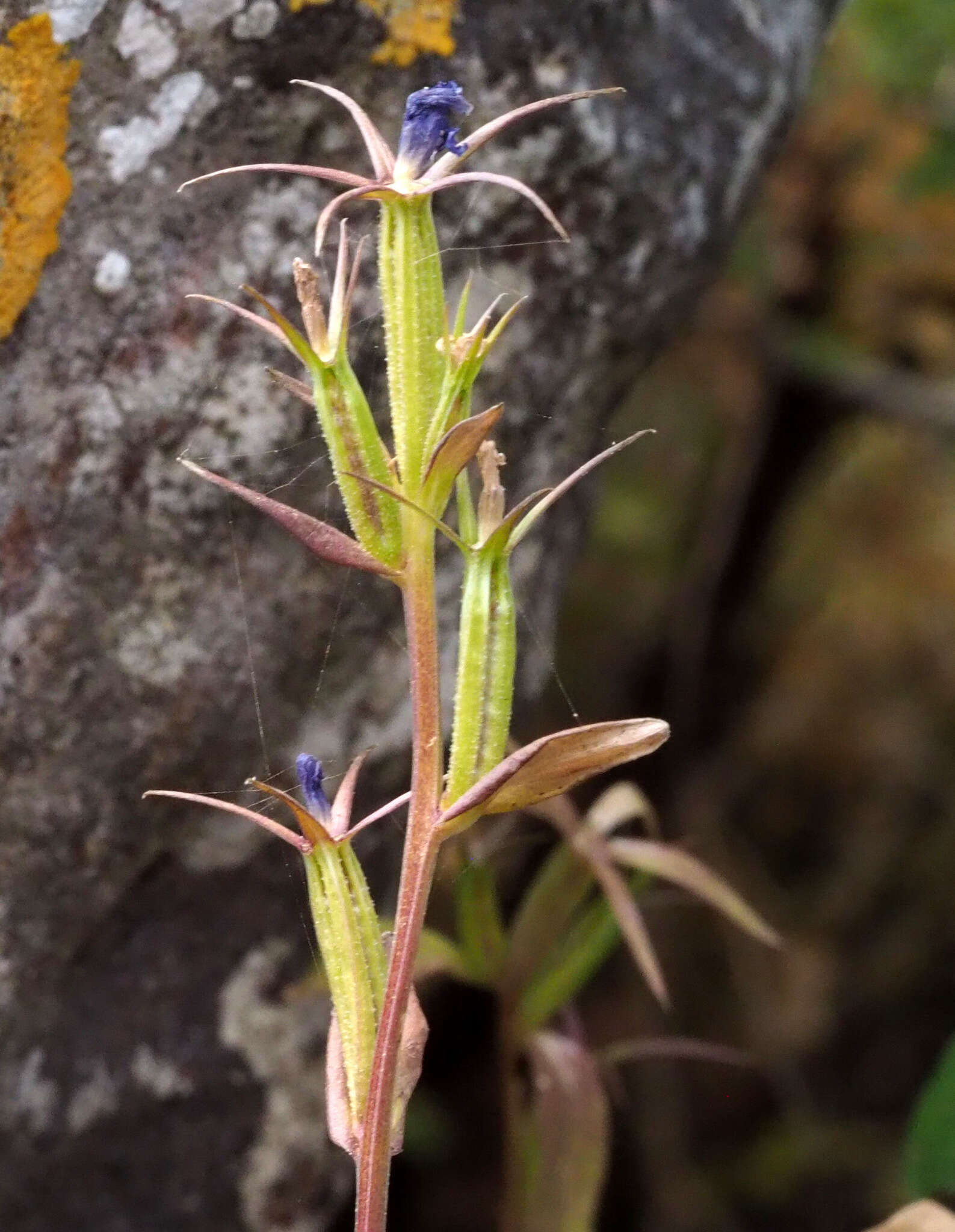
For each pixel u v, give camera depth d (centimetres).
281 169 14
